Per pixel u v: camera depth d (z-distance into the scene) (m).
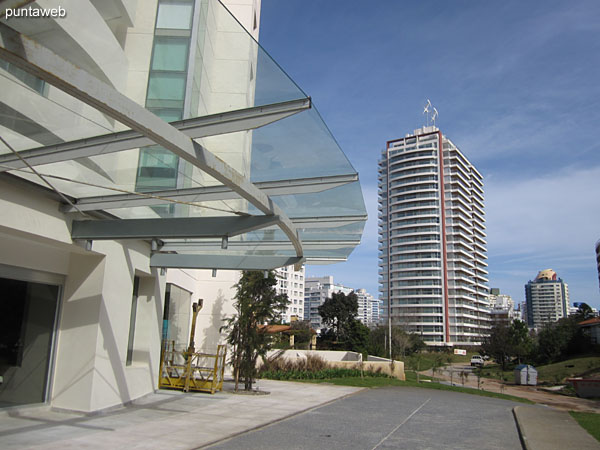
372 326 62.53
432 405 12.46
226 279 18.52
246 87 4.73
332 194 6.79
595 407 18.31
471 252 113.62
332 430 7.78
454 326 99.38
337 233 8.93
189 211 7.77
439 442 7.24
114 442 5.98
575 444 7.43
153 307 10.88
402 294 104.62
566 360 42.00
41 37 3.68
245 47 4.75
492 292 179.88
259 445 6.34
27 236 6.73
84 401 7.79
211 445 6.19
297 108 4.51
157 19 5.02
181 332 16.36
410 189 110.00
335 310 55.69
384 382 19.33
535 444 7.29
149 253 10.20
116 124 4.86
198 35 4.98
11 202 6.23
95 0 4.25
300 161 5.79
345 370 20.23
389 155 116.06
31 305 7.70
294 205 7.28
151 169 6.00
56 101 4.29
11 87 4.18
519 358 46.03
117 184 6.13
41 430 6.41
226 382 15.05
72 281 8.30
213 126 4.82
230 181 4.46
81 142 5.22
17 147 5.16
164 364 12.35
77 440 5.96
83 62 4.19
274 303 13.44
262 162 5.77
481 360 56.19
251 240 9.53
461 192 108.19
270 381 16.83
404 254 106.88
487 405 13.62
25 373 7.56
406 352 49.47
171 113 4.95
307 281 171.62
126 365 10.02
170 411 8.78
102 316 8.13
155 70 5.00
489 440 7.68
